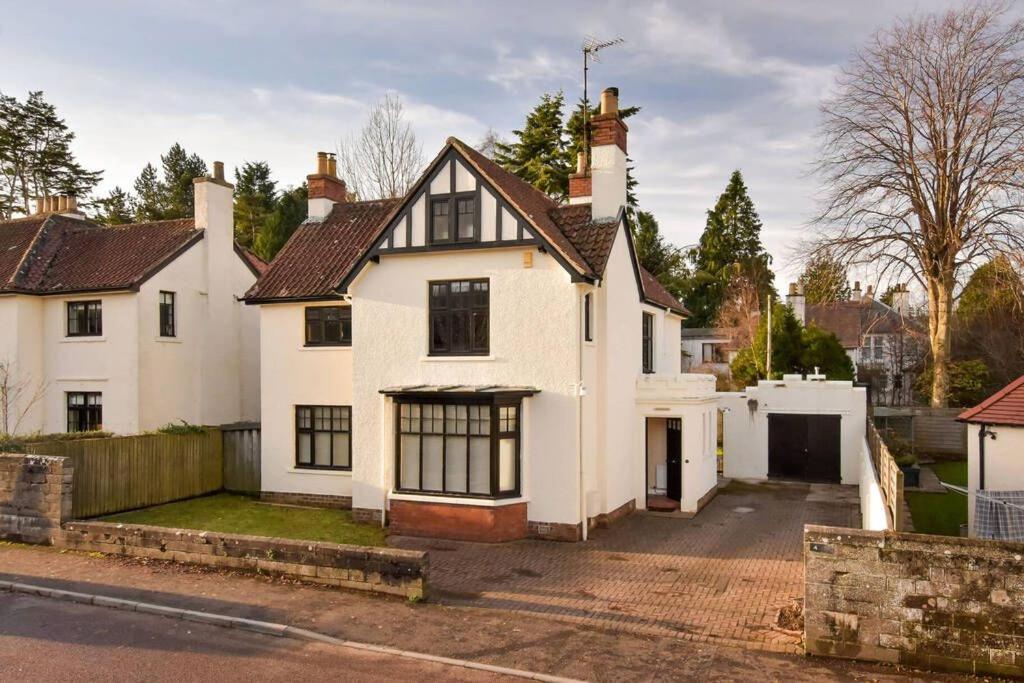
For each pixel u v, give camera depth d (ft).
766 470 86.17
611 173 61.57
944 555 29.91
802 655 32.09
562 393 54.65
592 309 58.95
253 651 32.37
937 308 99.55
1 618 36.35
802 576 44.86
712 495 74.18
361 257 60.08
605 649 32.94
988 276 99.25
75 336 78.84
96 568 44.06
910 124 97.40
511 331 56.18
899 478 35.47
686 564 47.83
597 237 59.93
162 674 29.66
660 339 81.41
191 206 204.33
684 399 65.92
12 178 158.92
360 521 60.13
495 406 53.36
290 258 72.79
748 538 55.47
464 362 57.41
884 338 175.22
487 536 53.36
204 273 83.20
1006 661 28.91
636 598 40.52
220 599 38.68
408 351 59.26
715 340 179.11
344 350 66.44
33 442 56.95
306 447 68.03
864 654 31.07
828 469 83.82
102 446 60.13
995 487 52.11
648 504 66.95
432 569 46.44
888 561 30.71
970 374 115.03
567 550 51.49
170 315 79.92
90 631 34.60
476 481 54.49
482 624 36.01
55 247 86.38
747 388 87.20
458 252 57.57
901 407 100.32
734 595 41.06
